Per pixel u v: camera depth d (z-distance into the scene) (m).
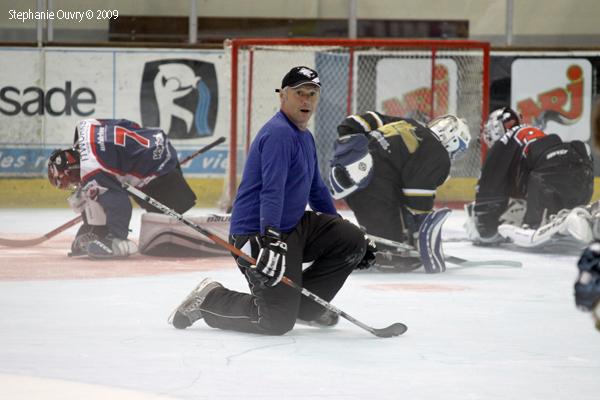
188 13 37.84
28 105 36.34
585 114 37.25
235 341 10.91
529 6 38.44
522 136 22.72
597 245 5.62
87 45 36.47
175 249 20.27
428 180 17.83
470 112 36.94
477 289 15.93
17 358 9.84
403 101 37.00
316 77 11.11
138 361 9.73
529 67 37.19
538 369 9.58
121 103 36.75
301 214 11.30
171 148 20.02
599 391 8.64
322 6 38.31
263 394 8.36
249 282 11.38
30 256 20.42
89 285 15.97
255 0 38.12
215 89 37.00
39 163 36.47
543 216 22.38
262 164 10.93
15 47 36.12
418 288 15.99
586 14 38.50
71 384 8.66
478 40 38.59
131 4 37.78
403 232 18.25
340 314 11.16
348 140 17.58
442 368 9.58
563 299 14.80
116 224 19.58
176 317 11.64
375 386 8.73
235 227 11.45
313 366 9.59
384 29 38.47
